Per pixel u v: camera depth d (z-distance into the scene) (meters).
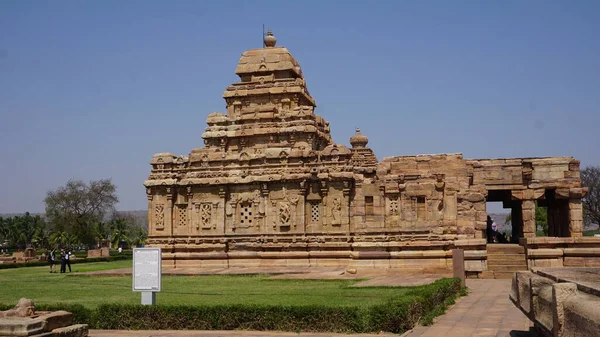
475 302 31.41
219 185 60.69
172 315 25.81
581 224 54.31
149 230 62.22
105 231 173.38
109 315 26.33
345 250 56.47
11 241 194.00
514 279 19.17
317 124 64.81
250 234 59.66
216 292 36.69
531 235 54.66
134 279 27.61
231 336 23.86
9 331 19.55
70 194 142.00
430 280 41.41
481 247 44.94
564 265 43.69
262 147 62.72
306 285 40.94
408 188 50.44
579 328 11.89
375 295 33.06
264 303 27.86
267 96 65.00
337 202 56.97
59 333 20.67
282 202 58.75
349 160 58.22
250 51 66.81
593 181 117.00
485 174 55.78
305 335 23.73
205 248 60.34
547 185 54.88
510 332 22.02
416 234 49.66
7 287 43.91
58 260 85.44
